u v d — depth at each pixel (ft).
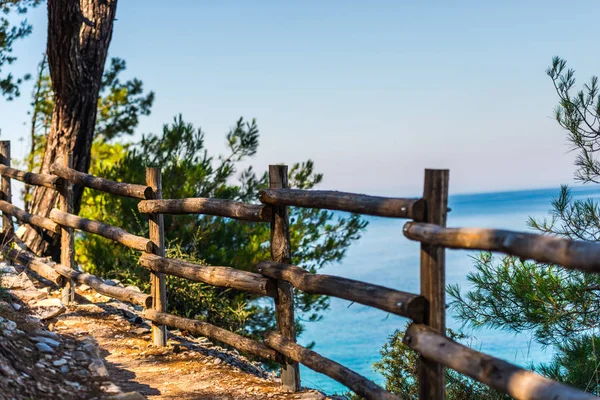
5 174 30.68
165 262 20.06
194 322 19.33
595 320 23.20
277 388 16.83
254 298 41.86
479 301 24.50
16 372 12.75
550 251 9.22
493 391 22.15
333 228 46.91
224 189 45.62
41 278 28.19
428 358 11.94
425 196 12.00
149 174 20.77
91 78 35.40
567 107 24.82
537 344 24.25
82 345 15.25
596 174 25.05
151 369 18.48
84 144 36.14
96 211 44.06
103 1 35.14
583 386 20.35
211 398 15.87
